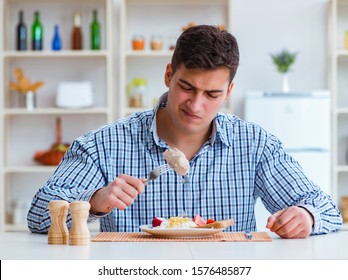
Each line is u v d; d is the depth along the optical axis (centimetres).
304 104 634
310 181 291
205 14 682
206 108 260
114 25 685
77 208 220
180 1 674
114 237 242
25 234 262
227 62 252
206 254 198
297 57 682
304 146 634
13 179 688
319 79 684
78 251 205
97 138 293
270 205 296
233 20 682
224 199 295
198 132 286
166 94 293
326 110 636
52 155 658
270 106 632
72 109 654
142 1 671
